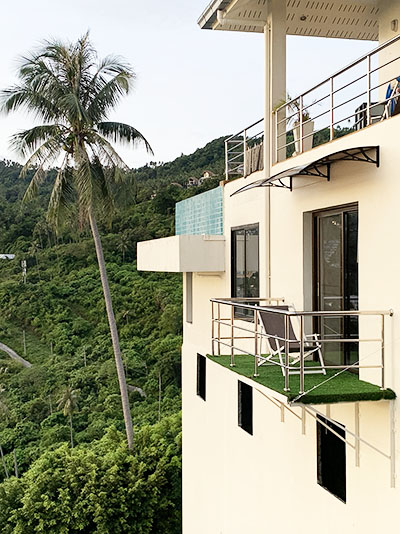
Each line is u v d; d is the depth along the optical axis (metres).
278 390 6.20
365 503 6.56
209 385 12.44
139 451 26.70
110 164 24.00
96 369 55.12
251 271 10.74
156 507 24.80
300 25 12.89
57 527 23.20
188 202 14.98
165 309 59.81
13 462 42.59
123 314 62.69
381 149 6.45
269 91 10.50
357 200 6.99
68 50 23.17
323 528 7.52
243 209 11.02
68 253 76.81
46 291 70.19
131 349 56.88
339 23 12.75
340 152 6.35
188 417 14.22
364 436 6.59
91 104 23.66
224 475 11.38
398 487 5.96
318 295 8.40
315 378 6.91
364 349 6.76
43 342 63.88
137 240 74.56
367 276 6.71
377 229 6.52
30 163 23.19
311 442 7.85
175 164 102.62
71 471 24.42
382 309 6.38
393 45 11.23
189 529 13.98
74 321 64.94
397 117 6.15
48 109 22.92
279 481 8.82
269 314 8.24
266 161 10.19
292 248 8.90
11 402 51.53
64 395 46.62
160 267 13.41
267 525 9.25
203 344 13.12
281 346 8.02
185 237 11.84
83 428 46.75
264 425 9.37
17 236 85.31
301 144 9.16
